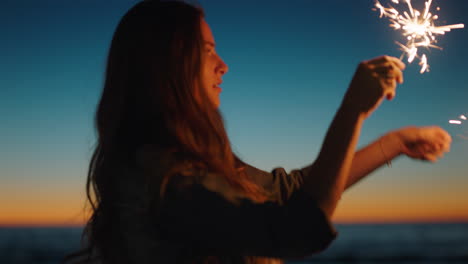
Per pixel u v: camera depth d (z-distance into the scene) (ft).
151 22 4.02
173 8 4.08
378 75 3.32
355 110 3.33
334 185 3.24
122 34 4.17
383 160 4.75
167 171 3.35
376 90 3.30
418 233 233.55
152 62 3.91
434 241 159.12
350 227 329.31
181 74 3.87
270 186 4.73
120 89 4.02
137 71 3.96
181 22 4.00
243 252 3.22
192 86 3.89
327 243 3.09
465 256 109.60
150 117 3.77
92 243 4.24
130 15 4.19
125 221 3.61
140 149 3.60
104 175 3.92
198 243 3.27
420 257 110.42
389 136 4.84
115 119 3.96
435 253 115.44
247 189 3.90
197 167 3.46
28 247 140.97
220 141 3.92
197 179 3.32
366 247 133.59
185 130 3.68
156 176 3.40
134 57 4.00
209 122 3.89
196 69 3.94
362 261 107.86
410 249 126.11
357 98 3.34
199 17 4.14
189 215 3.20
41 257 117.08
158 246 3.44
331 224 3.09
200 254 3.40
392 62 3.40
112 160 3.84
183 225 3.22
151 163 3.46
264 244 3.14
